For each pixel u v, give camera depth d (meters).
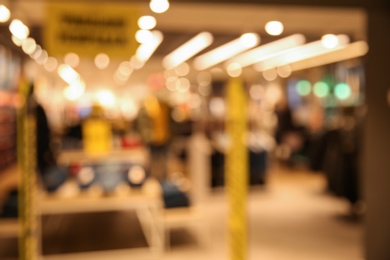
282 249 5.30
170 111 7.48
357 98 9.77
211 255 5.05
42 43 7.30
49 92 11.52
